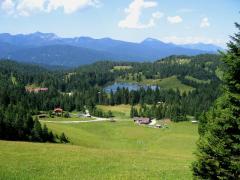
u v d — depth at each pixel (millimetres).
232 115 25516
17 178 37188
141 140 148875
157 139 149875
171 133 167625
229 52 25859
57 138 120938
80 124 189500
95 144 128750
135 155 59312
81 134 144625
